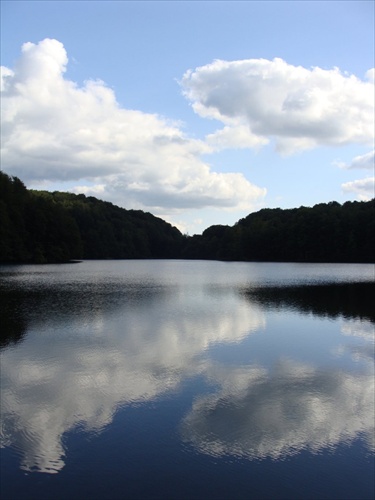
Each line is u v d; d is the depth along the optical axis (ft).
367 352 59.21
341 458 30.50
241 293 133.08
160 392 42.98
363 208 453.58
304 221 446.60
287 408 39.29
